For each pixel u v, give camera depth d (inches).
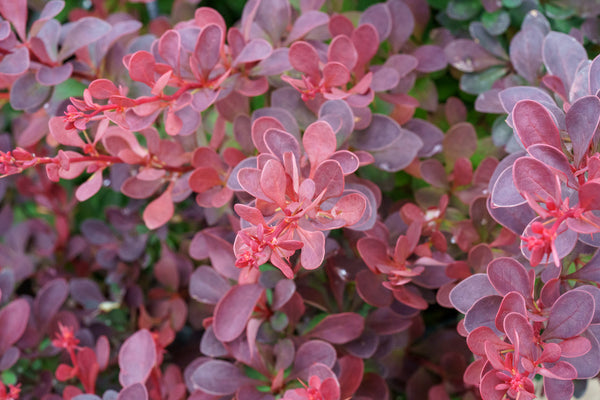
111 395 19.8
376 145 20.3
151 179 20.4
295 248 17.3
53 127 19.3
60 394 22.3
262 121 19.0
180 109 19.7
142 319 23.0
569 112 17.8
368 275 20.1
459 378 22.2
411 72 21.7
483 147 22.1
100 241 24.5
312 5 21.6
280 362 20.2
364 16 21.4
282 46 21.4
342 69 19.2
